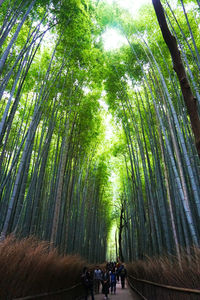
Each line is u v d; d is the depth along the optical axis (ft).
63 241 22.26
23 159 13.28
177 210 14.43
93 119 28.30
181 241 13.29
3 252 6.21
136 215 26.91
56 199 17.66
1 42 11.27
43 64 20.68
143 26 20.42
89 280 17.53
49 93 17.49
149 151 29.68
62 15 16.52
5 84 12.25
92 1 23.07
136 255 31.81
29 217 15.31
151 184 18.28
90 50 21.79
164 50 19.22
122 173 42.06
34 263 7.00
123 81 23.68
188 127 15.65
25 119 25.40
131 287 25.89
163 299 9.99
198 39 17.66
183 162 15.64
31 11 15.76
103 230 58.29
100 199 47.85
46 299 7.58
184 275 7.99
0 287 5.39
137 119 25.93
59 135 22.16
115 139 35.73
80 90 22.17
